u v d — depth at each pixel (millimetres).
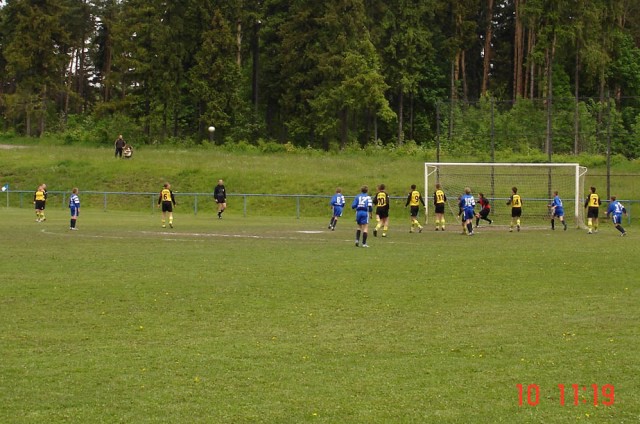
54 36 87938
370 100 74062
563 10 71438
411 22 81438
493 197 45531
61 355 12438
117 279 19750
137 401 10242
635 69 79312
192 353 12586
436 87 86000
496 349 12875
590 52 71812
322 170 57812
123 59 79188
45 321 14867
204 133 78812
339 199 36781
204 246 27922
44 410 9914
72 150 67625
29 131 86688
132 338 13578
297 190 53219
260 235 33219
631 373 11523
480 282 19672
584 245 29438
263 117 87562
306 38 77438
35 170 59562
